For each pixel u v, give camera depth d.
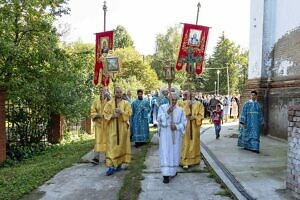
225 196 7.88
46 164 11.66
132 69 49.47
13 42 13.99
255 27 17.64
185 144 10.32
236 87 76.31
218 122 15.97
